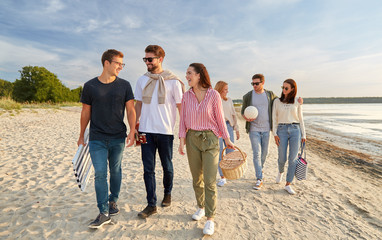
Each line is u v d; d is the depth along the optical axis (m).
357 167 6.13
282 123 3.81
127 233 2.47
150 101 2.80
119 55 2.53
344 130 14.79
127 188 3.79
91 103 2.55
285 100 3.72
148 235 2.45
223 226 2.70
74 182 4.00
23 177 4.12
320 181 4.59
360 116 29.38
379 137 11.81
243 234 2.54
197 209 3.10
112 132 2.58
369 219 3.02
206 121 2.55
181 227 2.63
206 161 2.55
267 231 2.62
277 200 3.51
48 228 2.52
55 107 25.17
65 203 3.15
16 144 6.80
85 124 2.63
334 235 2.58
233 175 2.84
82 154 2.74
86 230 2.50
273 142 10.33
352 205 3.46
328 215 3.07
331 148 8.93
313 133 13.40
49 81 46.50
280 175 4.18
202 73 2.51
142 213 2.79
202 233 2.52
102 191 2.53
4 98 21.84
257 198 3.56
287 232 2.61
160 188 3.86
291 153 3.76
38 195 3.39
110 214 2.82
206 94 2.53
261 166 4.05
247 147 8.19
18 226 2.54
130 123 2.72
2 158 5.25
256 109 3.84
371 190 4.23
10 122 11.78
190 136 2.61
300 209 3.21
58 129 10.48
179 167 5.26
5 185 3.71
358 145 9.62
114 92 2.54
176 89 2.85
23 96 45.56
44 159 5.35
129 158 5.96
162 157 2.93
